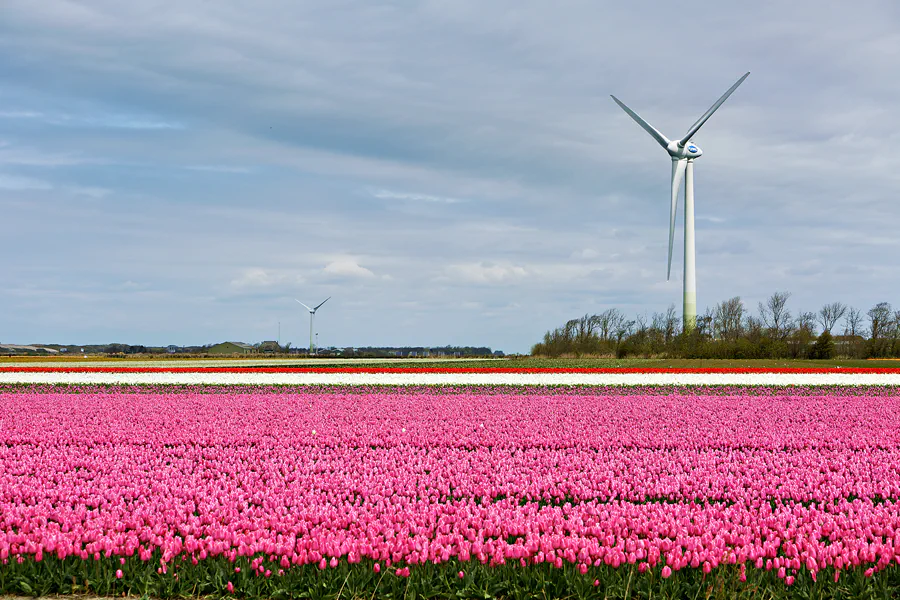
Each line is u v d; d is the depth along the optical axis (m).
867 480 14.08
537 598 8.48
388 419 22.91
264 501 11.88
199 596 8.68
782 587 8.48
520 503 12.59
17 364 61.97
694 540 9.22
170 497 12.26
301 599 8.54
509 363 68.44
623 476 14.29
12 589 8.80
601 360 74.81
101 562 9.11
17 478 14.10
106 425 21.53
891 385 35.72
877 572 8.80
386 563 8.78
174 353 134.62
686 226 78.38
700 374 43.50
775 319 95.00
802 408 25.88
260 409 25.30
